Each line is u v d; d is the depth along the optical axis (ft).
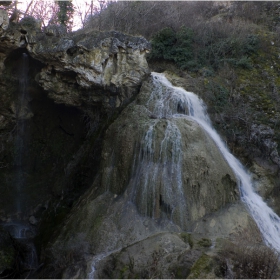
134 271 25.22
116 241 29.45
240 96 47.39
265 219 34.35
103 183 34.88
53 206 41.57
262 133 42.22
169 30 54.60
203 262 24.34
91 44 40.34
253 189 37.24
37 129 46.24
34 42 38.63
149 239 28.07
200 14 71.56
